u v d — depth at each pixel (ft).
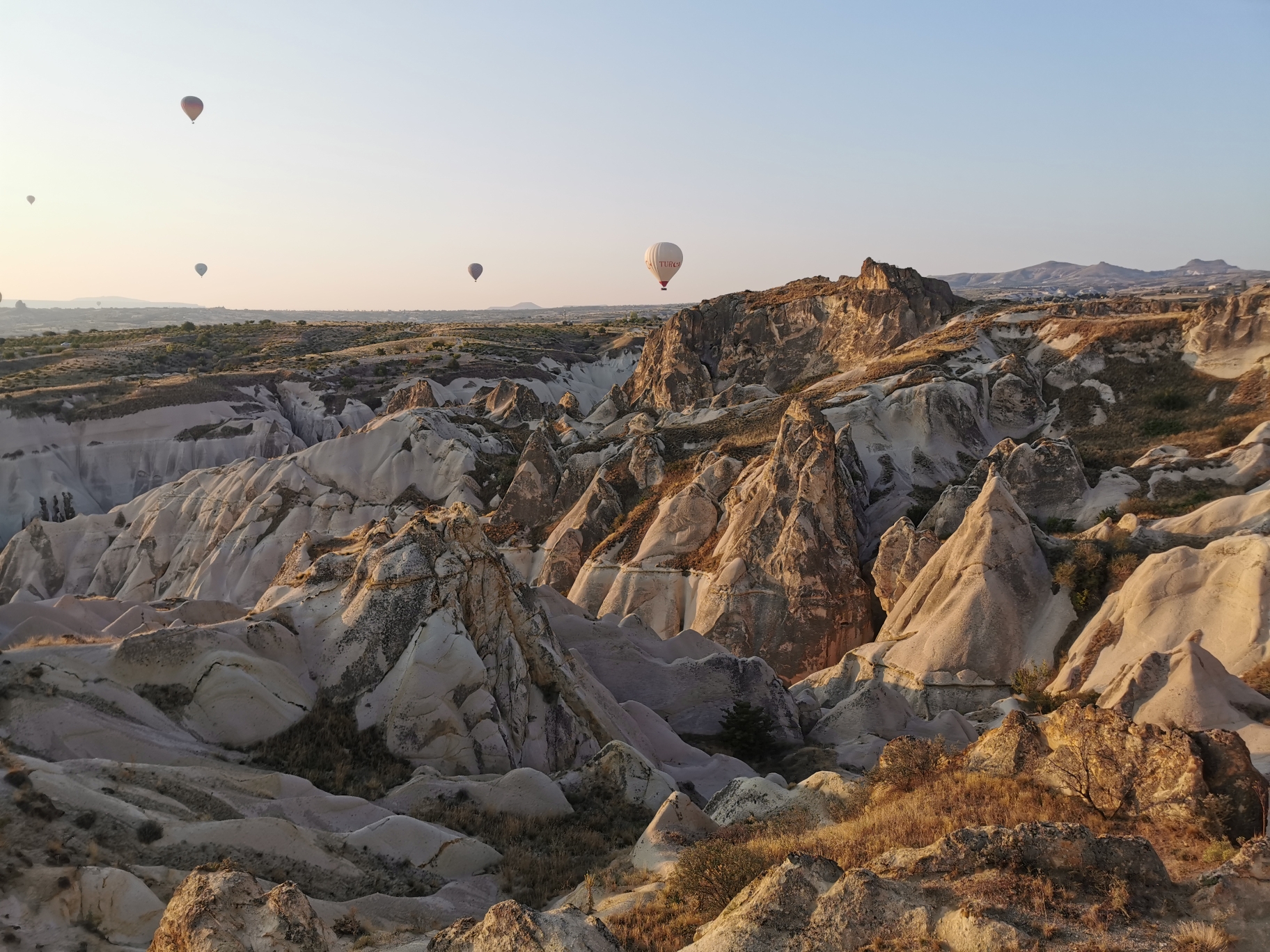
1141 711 89.97
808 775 96.99
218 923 38.75
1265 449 161.89
